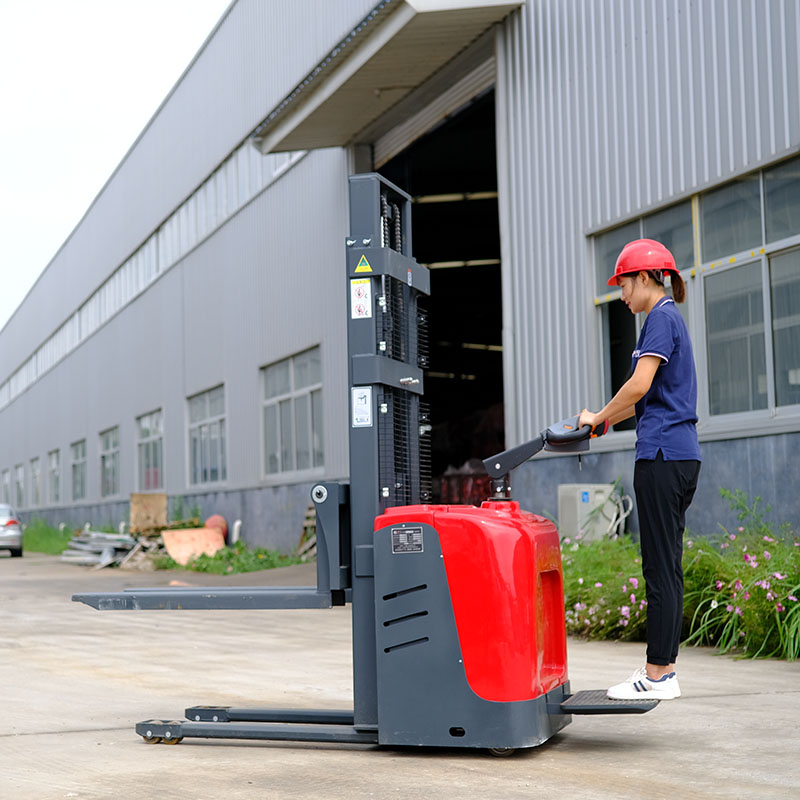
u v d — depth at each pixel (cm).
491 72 1279
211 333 2261
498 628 376
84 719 479
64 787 350
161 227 2648
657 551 397
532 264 1149
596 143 1045
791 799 316
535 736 379
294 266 1853
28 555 2753
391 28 1220
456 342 2933
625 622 709
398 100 1453
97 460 3344
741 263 873
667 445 397
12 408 4988
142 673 621
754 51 844
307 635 811
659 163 959
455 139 1683
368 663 402
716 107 886
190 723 423
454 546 381
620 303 1028
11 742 429
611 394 1045
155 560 1873
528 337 1156
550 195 1119
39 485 4331
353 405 412
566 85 1089
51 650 741
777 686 524
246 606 420
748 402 869
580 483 1052
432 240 2231
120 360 3034
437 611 382
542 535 401
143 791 342
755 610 632
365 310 416
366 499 407
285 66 1828
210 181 2281
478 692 377
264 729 411
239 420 2102
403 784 343
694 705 476
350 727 418
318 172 1761
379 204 426
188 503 2398
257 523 2005
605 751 388
